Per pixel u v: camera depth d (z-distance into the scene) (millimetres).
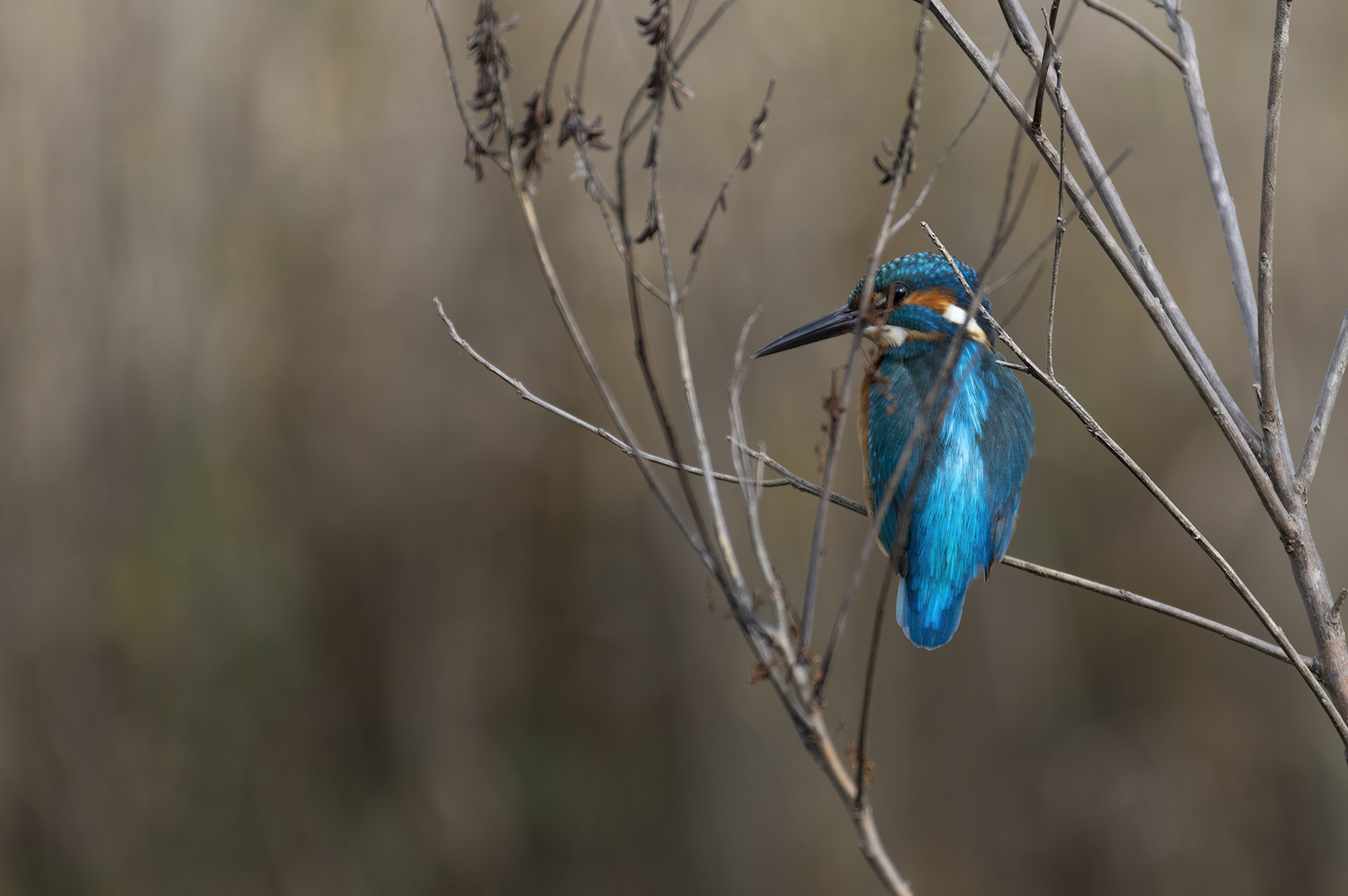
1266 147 3850
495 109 3662
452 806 12789
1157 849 12320
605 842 12859
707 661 12430
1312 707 12109
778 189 11250
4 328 11312
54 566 11805
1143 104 11688
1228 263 11664
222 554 12234
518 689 13039
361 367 12125
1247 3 11570
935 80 11289
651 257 11297
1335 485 11422
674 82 3576
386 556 12750
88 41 11234
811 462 11383
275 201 11859
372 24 11602
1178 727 12469
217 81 11594
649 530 12289
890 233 3453
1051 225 11508
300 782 12586
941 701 12391
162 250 11609
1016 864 12344
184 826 12156
